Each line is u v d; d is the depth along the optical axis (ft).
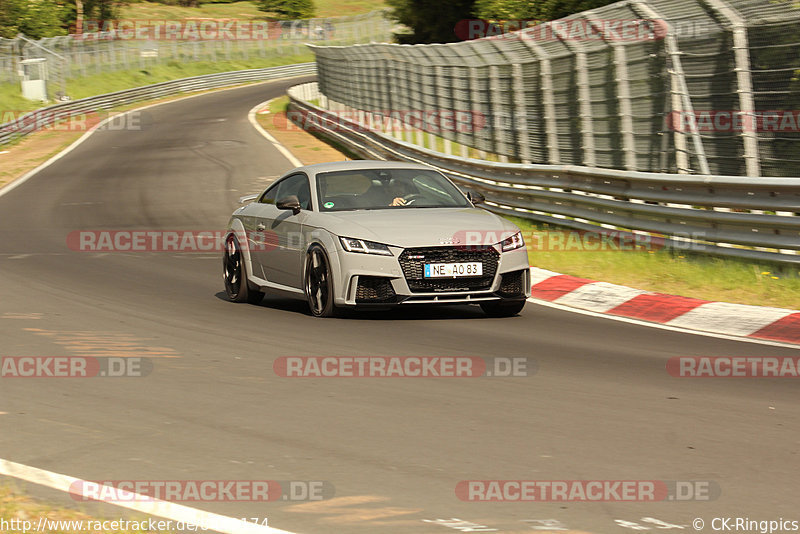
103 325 105.60
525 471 55.67
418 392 74.54
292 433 63.52
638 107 170.30
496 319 109.91
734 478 54.49
